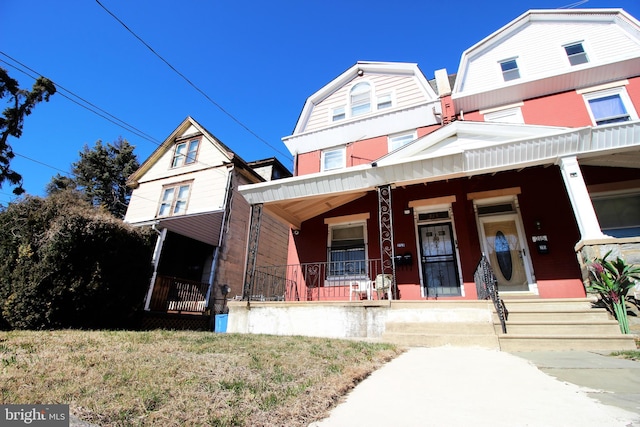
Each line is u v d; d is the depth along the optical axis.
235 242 13.02
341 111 11.60
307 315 6.65
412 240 8.41
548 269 7.13
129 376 2.67
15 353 3.34
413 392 2.63
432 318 5.81
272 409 2.14
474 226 8.03
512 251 7.67
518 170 8.03
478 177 8.31
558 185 7.63
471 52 10.06
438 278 8.03
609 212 7.20
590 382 2.79
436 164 6.91
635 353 3.89
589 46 8.86
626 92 7.87
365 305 6.27
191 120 16.17
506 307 6.35
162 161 16.27
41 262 6.07
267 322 6.94
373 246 8.79
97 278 6.65
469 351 4.57
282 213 9.11
